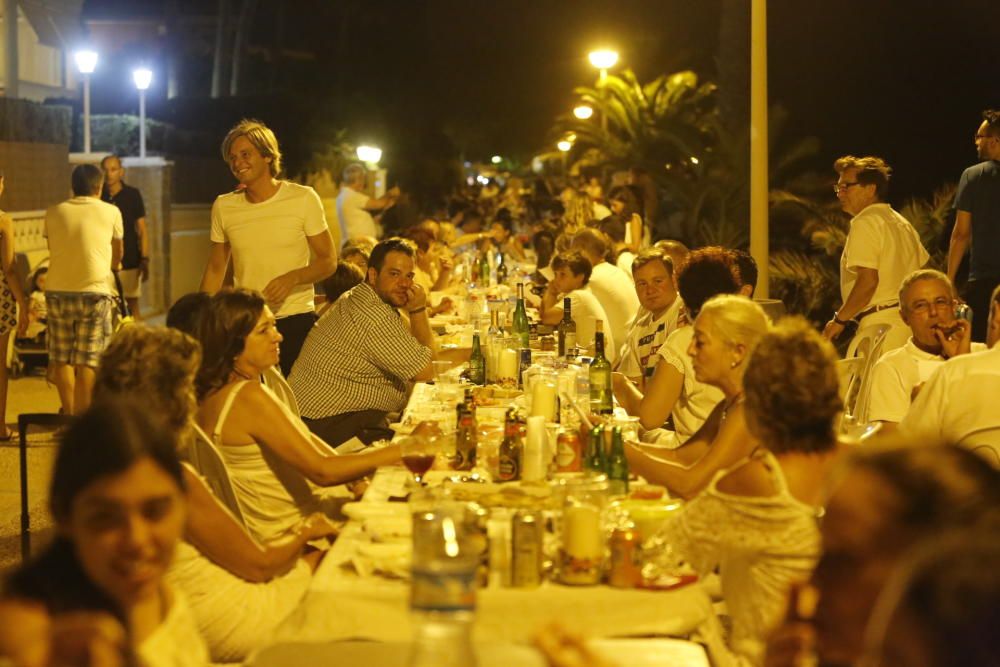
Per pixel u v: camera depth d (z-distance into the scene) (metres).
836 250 13.48
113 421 2.42
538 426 4.26
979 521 1.66
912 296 5.24
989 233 8.47
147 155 22.16
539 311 10.03
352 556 3.55
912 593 1.44
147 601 2.56
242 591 3.76
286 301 7.68
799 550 3.18
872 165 7.77
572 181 23.97
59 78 32.19
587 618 3.23
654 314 6.79
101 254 9.79
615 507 3.61
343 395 6.57
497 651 2.88
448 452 4.81
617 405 6.35
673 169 19.50
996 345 4.48
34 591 2.29
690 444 4.74
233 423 4.35
